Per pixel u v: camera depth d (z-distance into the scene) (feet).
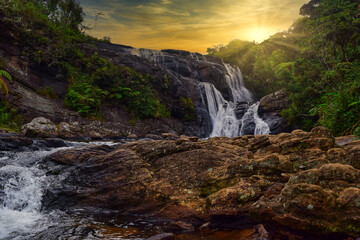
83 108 62.28
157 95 86.02
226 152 19.42
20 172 19.66
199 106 92.89
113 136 59.11
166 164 18.22
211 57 135.44
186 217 14.69
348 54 63.05
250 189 14.15
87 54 78.23
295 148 17.84
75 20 97.09
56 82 65.36
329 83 55.62
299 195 10.08
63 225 14.37
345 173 11.27
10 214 16.07
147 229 13.76
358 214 9.38
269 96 82.12
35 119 48.01
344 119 35.88
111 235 13.00
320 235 9.61
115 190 17.04
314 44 67.51
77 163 20.26
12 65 56.39
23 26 61.62
